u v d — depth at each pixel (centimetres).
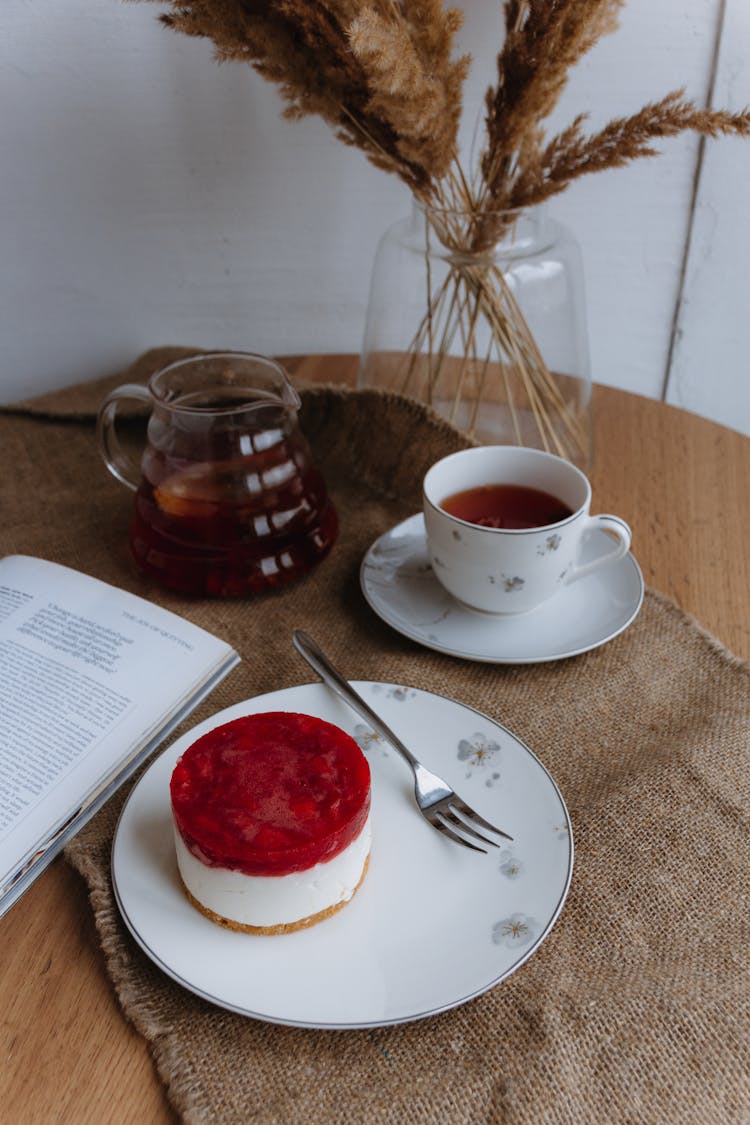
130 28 91
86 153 97
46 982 53
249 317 107
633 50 92
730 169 97
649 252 102
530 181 75
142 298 105
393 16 69
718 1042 50
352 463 86
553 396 83
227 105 95
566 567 68
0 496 84
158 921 53
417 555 76
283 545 73
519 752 60
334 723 62
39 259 102
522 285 79
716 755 61
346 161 97
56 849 57
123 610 70
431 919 54
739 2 89
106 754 61
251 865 51
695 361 109
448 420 80
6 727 62
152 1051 50
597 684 67
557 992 52
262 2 70
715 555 76
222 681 67
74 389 95
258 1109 49
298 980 51
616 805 59
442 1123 48
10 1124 49
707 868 56
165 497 71
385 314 83
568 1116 48
